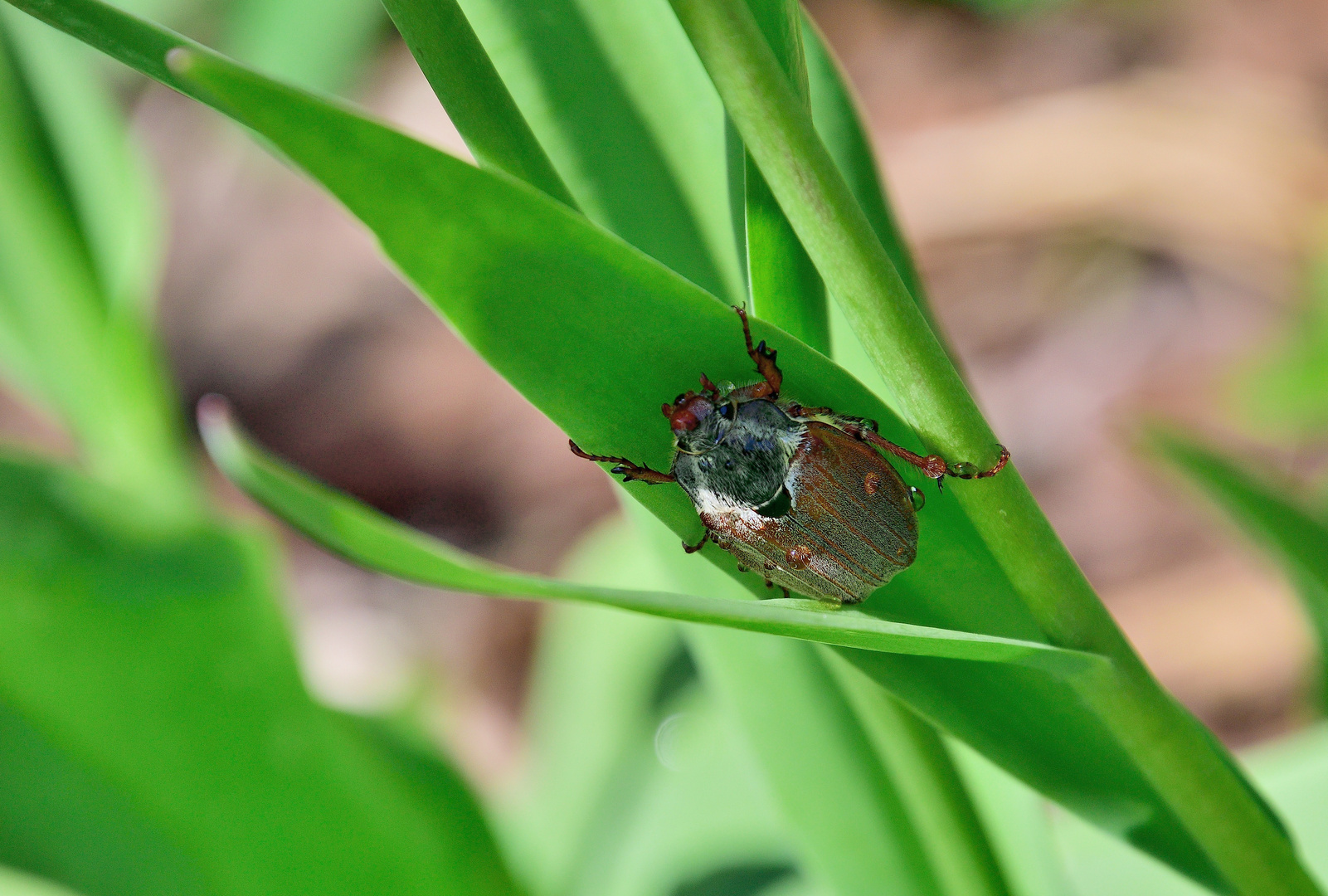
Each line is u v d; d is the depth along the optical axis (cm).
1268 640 82
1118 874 49
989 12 140
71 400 51
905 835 44
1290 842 41
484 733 95
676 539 43
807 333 41
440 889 48
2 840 46
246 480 38
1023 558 40
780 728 44
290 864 47
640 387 40
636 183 43
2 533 46
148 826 47
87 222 50
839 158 43
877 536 41
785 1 39
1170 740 40
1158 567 90
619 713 68
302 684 47
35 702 46
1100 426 102
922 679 41
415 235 39
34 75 50
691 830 59
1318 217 106
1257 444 95
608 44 43
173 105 144
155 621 47
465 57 40
